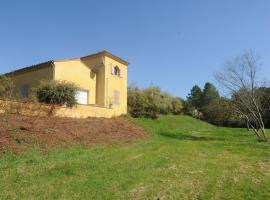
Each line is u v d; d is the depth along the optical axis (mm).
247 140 28828
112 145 20297
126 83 37125
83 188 11594
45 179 12227
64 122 22766
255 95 31828
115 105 35031
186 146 22391
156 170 14789
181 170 15133
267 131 38125
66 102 25641
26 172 12789
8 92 25438
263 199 11648
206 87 86375
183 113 59531
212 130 39531
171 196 11586
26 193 10766
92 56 34344
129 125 28906
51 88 25328
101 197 10953
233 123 52938
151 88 41969
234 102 33969
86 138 20406
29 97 25391
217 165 16578
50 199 10461
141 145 21391
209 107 46750
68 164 14273
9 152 14812
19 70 31594
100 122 26391
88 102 32906
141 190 11961
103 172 13633
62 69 30188
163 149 20312
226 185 13031
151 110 40469
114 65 35312
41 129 19141
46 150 16312
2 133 16672
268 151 21578
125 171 14078
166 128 34562
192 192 12086
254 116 29953
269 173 15102
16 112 21375
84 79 32625
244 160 18125
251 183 13352
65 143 18266
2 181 11602
